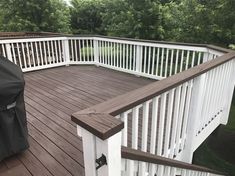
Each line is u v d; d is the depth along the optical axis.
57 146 2.41
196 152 5.27
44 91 4.30
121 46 5.55
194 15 7.88
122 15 11.37
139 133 2.64
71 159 2.19
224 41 7.57
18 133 2.09
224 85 3.41
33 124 2.91
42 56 6.05
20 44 5.81
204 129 2.98
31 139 2.55
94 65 6.59
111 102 1.17
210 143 6.00
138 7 10.82
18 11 12.57
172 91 1.71
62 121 2.99
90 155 1.04
